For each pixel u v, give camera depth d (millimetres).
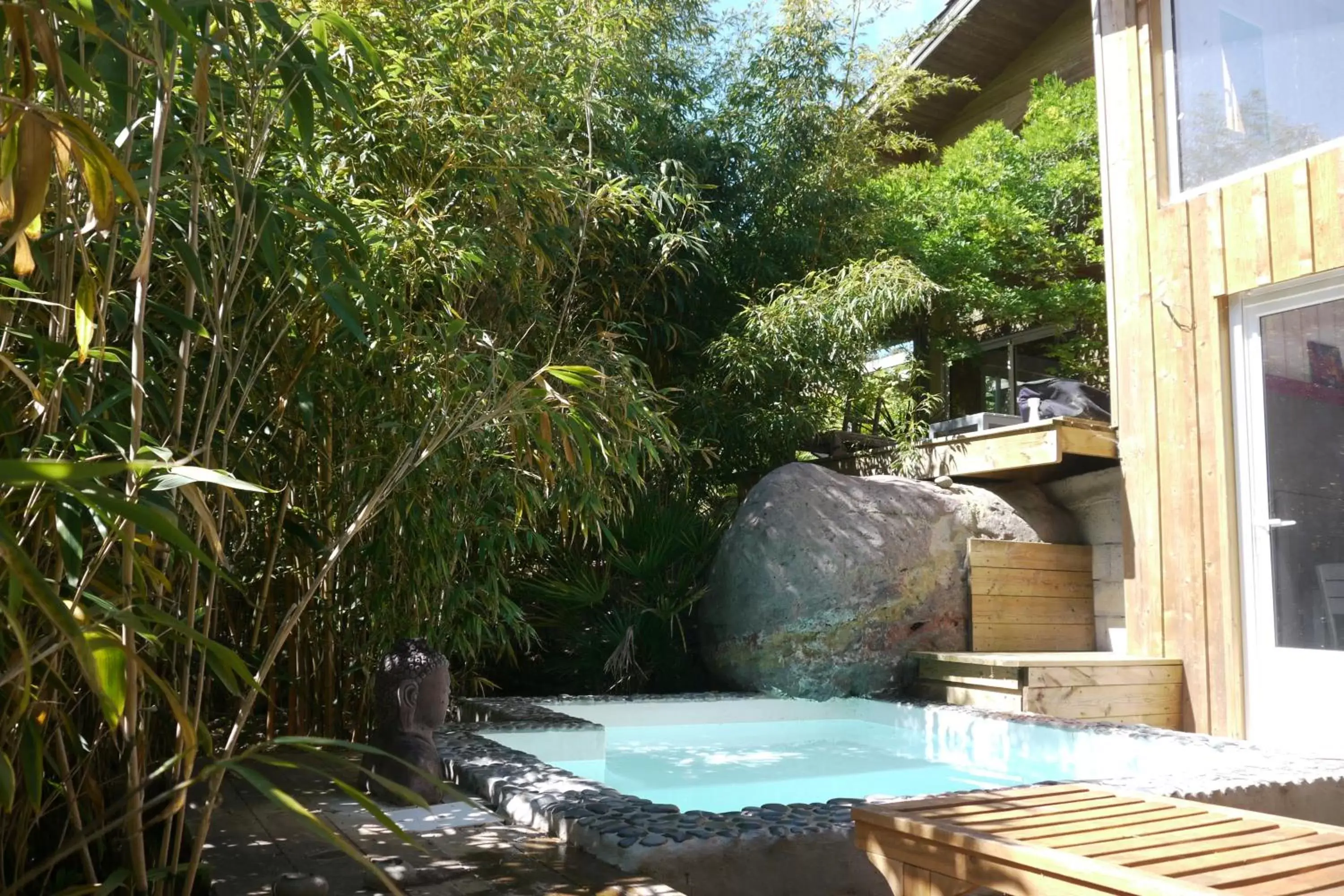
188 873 1905
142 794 1844
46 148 1173
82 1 1663
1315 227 5164
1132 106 6227
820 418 7695
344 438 3748
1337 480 5105
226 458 2441
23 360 1817
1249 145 5676
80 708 2350
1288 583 5293
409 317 3684
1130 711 5551
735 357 7156
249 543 3961
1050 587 6500
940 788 4285
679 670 6695
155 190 1721
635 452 4520
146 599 1659
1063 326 10289
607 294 6605
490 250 4098
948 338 10609
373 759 3387
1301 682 5195
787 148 8070
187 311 2018
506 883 2375
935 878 2260
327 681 4340
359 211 3379
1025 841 2127
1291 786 3293
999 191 10023
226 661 1316
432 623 4645
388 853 2648
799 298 7203
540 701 5430
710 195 7863
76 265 2027
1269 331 5461
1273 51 5578
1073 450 6133
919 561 6223
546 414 2727
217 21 2014
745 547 6379
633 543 6602
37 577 990
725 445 7480
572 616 6508
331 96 2439
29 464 964
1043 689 5328
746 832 2605
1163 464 5906
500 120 3895
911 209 9633
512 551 5824
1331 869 1915
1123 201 6262
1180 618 5750
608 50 5254
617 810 2859
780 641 6094
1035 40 10969
